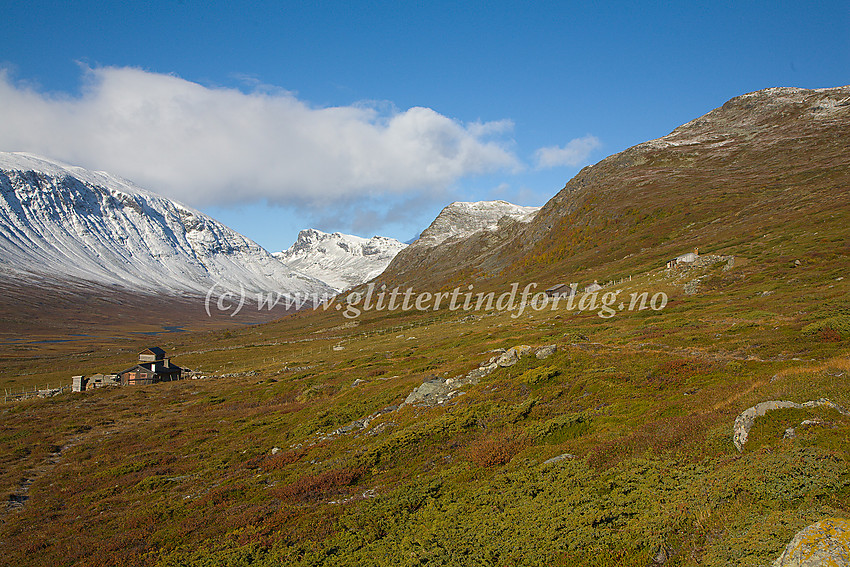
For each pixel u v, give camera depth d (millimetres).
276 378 84312
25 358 142625
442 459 27406
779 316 44969
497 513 17469
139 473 38812
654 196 166750
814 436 14812
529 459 22938
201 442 47938
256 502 26875
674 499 14344
